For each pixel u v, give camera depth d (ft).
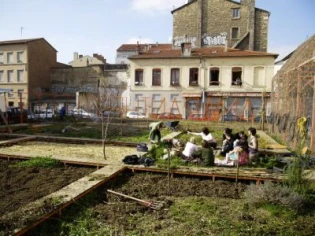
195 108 125.49
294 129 45.14
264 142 50.83
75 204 20.77
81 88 167.22
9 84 166.30
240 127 79.82
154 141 45.98
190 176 29.12
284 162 33.06
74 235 16.92
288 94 55.26
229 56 121.29
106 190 24.54
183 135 59.52
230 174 28.32
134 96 131.34
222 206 21.67
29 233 16.84
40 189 24.66
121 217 19.34
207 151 32.68
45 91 171.63
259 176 27.63
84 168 32.32
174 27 154.51
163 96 128.67
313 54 47.11
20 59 164.55
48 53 175.32
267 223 18.90
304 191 22.80
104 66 173.27
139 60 130.00
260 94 118.42
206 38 150.61
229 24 147.95
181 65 126.52
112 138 55.31
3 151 40.14
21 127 72.18
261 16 145.59
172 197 23.54
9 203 21.36
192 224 18.54
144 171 30.32
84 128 73.51
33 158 34.53
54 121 93.09
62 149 43.65
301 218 19.80
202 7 150.20
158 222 18.83
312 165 27.63
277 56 118.73
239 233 17.42
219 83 123.54
